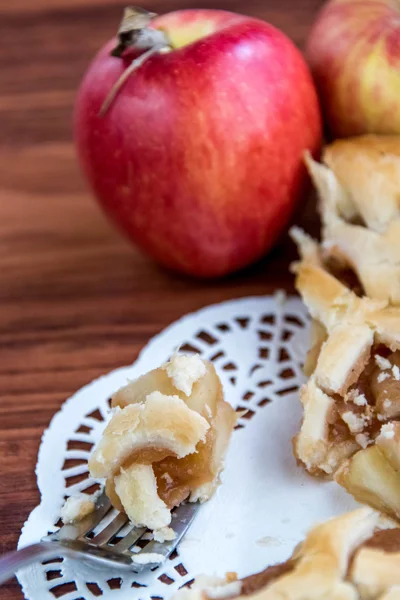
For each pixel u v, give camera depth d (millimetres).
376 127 361
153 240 364
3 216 410
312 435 310
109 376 341
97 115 347
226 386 335
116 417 302
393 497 297
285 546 296
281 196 357
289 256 388
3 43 486
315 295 333
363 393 315
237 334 352
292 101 349
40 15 500
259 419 325
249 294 373
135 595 288
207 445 303
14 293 378
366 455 302
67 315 369
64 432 325
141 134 342
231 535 299
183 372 308
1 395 341
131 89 341
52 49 481
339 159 349
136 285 379
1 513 308
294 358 343
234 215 354
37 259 392
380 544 284
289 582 275
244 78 341
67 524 301
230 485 309
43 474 314
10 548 300
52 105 457
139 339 359
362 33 355
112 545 294
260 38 348
